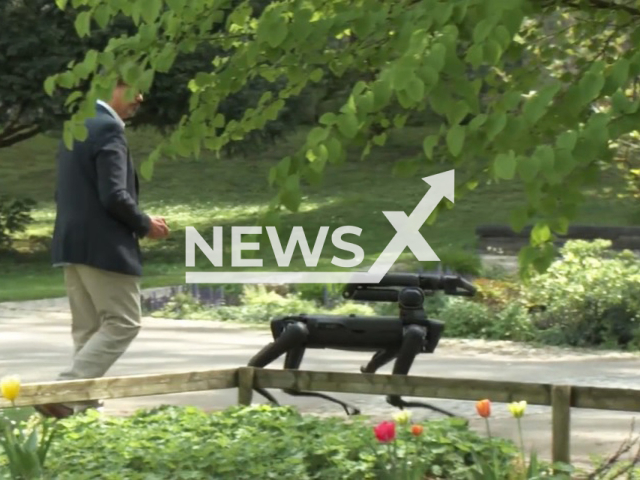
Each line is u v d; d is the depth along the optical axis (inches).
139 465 388.2
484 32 249.0
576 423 536.1
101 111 488.7
